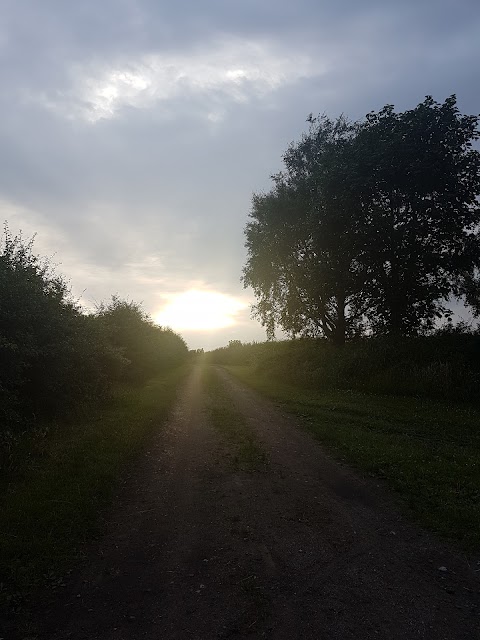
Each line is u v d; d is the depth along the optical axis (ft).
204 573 16.79
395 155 81.35
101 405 51.72
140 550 18.72
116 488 26.22
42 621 13.89
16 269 37.91
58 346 40.60
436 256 84.79
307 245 99.76
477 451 35.29
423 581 16.22
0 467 26.58
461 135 83.71
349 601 14.88
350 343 94.53
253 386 83.56
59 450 31.76
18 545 18.08
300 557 18.04
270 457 33.37
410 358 71.31
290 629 13.35
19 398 37.86
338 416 48.85
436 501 23.81
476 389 58.23
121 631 13.37
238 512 22.91
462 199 85.15
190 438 39.91
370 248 82.69
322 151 99.76
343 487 26.91
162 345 126.82
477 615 14.20
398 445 35.78
